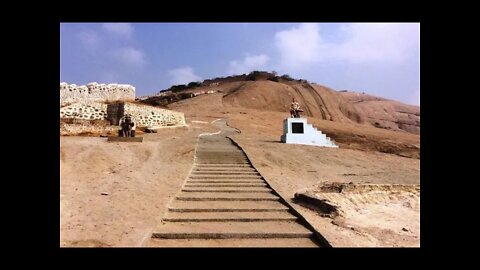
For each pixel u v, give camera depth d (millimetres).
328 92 95312
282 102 84938
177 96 78938
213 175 14578
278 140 27719
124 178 13242
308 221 9242
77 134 24375
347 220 9961
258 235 8484
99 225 8383
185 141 22844
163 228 8672
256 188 12750
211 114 57375
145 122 31422
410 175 17469
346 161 20375
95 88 30984
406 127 86688
